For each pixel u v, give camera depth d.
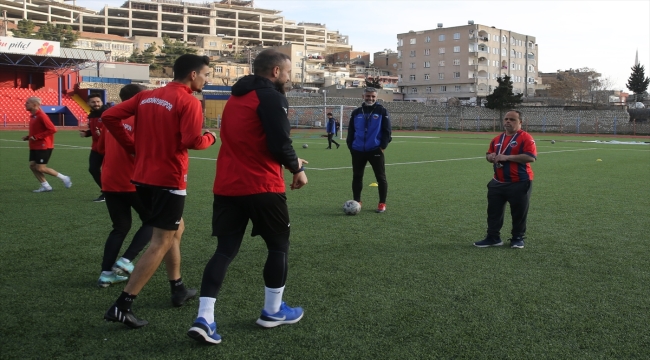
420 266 4.98
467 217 7.42
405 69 85.69
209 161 15.81
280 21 135.88
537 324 3.58
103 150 5.40
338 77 93.50
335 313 3.78
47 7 110.62
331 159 17.42
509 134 5.69
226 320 3.66
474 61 78.25
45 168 9.33
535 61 87.25
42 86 46.94
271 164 3.34
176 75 3.64
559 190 10.12
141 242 4.55
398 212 7.77
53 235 6.12
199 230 6.45
